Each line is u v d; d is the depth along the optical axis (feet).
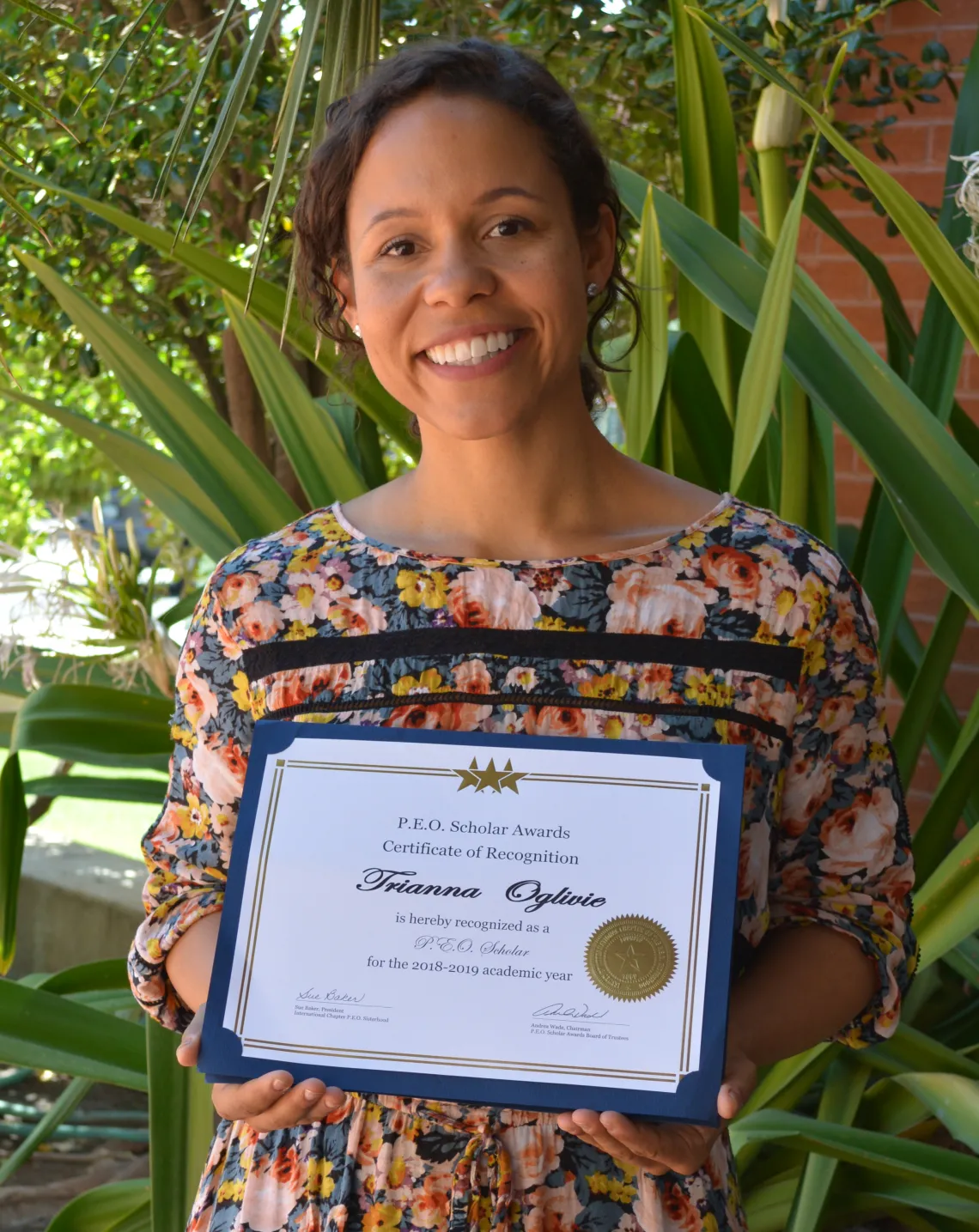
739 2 5.91
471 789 2.40
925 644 7.95
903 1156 4.02
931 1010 6.12
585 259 2.84
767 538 2.62
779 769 2.57
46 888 8.96
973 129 5.29
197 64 6.43
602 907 2.33
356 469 5.91
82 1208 4.78
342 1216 2.43
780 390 5.72
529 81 2.59
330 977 2.37
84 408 10.40
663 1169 2.30
